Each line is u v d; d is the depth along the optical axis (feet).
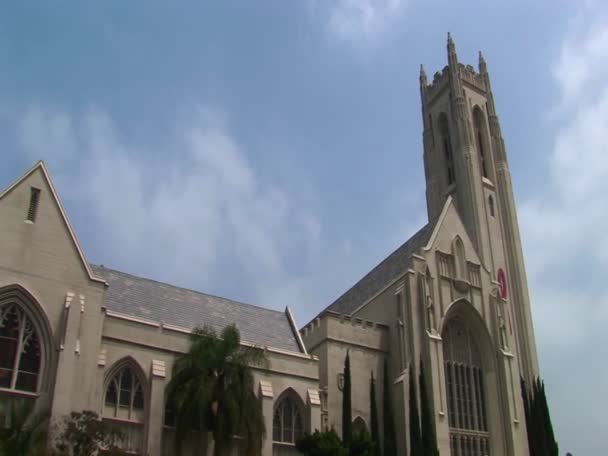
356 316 282.15
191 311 225.15
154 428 177.27
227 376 175.11
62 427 151.02
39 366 160.66
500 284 319.06
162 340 191.93
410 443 218.79
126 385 182.91
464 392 260.21
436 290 262.26
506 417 258.16
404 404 231.30
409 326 247.29
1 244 163.63
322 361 237.86
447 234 279.90
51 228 173.06
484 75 384.27
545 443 266.16
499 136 364.58
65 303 167.12
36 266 167.12
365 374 242.17
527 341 316.60
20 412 137.08
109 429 148.66
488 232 327.67
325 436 177.47
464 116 354.74
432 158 370.94
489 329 271.69
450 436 246.27
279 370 212.84
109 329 183.32
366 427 233.14
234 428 169.17
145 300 216.33
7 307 161.38
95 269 215.10
